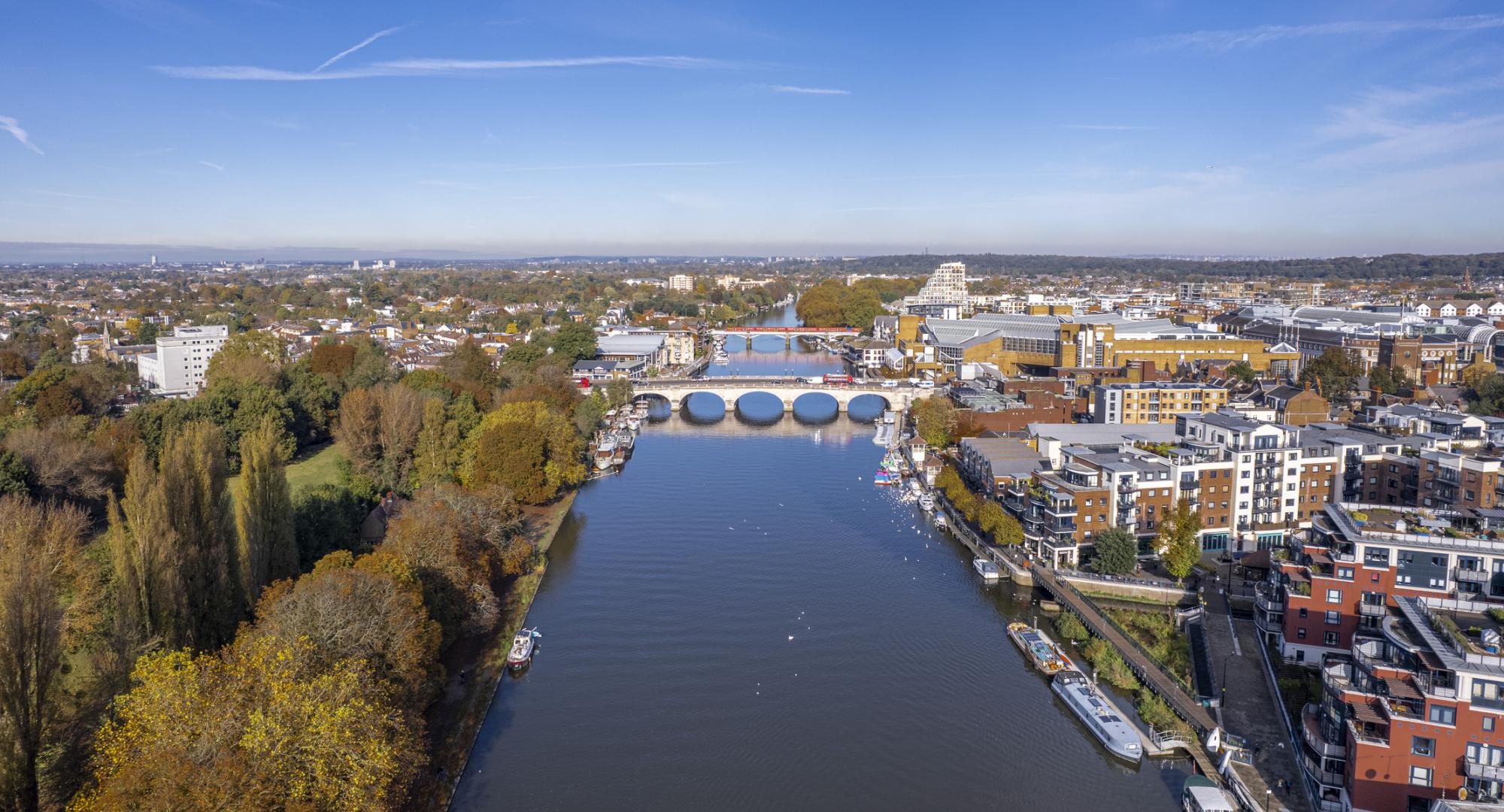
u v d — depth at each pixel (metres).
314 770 92.94
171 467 130.50
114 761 90.69
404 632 127.25
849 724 141.00
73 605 136.62
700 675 155.12
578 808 120.25
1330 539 152.12
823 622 176.62
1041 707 146.62
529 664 158.12
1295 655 148.38
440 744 131.25
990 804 122.25
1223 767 123.75
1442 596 138.25
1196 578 189.25
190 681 95.69
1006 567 199.88
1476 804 93.38
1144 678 149.12
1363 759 107.75
